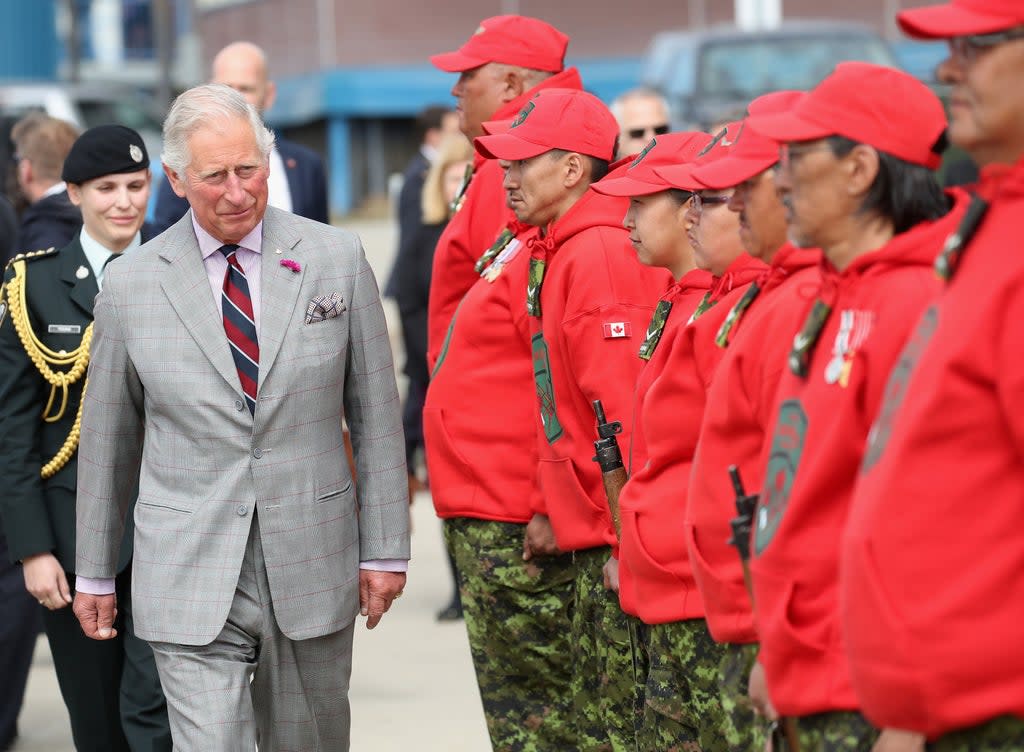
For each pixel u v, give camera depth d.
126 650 8.38
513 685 8.81
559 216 8.08
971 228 4.59
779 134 5.14
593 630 8.16
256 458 7.14
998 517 4.50
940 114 5.18
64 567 8.61
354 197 40.38
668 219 6.96
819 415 5.14
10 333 8.60
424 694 11.53
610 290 7.73
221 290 7.25
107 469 7.41
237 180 7.06
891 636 4.57
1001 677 4.53
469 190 9.35
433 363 9.52
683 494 6.54
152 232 9.12
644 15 37.56
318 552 7.24
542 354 8.09
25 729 11.13
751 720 5.98
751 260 6.30
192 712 7.06
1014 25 4.55
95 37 65.81
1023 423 4.43
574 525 8.01
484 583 8.73
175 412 7.16
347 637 7.44
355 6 39.81
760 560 5.29
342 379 7.38
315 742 7.46
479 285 8.71
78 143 8.70
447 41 39.75
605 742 8.20
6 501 8.49
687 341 6.43
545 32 9.44
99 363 7.31
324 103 39.50
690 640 6.61
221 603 7.07
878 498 4.61
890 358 5.02
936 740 4.71
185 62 40.62
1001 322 4.45
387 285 17.84
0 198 12.20
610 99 37.06
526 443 8.62
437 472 8.80
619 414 7.65
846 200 5.16
